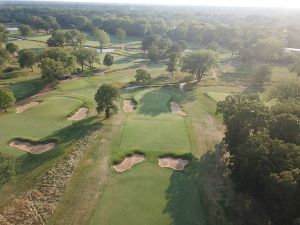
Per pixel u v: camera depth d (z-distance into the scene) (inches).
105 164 1967.3
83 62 4547.2
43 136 2368.4
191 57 4008.4
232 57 5876.0
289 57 5310.0
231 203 1628.9
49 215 1550.2
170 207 1599.4
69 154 2082.9
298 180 1346.0
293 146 1563.7
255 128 1929.1
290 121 1801.2
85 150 2139.5
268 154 1563.7
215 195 1688.0
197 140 2327.8
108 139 2287.2
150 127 2507.4
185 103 3159.5
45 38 7234.3
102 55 5649.6
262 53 5388.8
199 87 3740.2
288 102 2278.5
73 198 1660.9
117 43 7234.3
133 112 2854.3
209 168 1948.8
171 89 3641.7
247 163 1574.8
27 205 1625.2
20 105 3026.6
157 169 1939.0
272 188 1406.3
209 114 2869.1
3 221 1523.1
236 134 1937.7
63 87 3631.9
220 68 4347.9
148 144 2222.0
